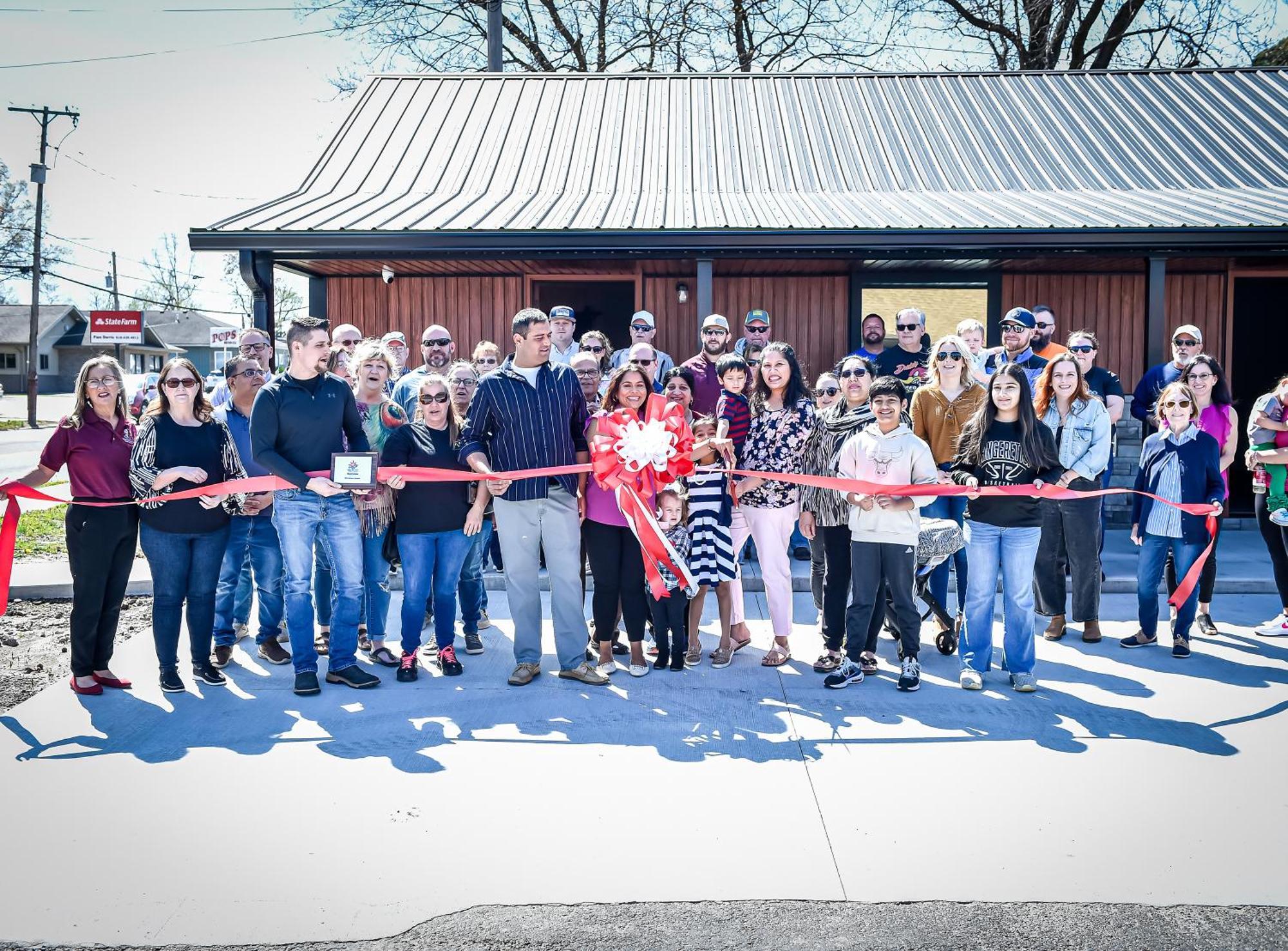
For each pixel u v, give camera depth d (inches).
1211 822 154.9
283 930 127.3
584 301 501.7
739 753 185.6
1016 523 218.8
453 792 168.2
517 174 467.5
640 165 478.9
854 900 133.5
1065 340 459.2
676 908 131.8
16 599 311.3
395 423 250.4
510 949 123.0
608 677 233.1
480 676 235.8
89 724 201.2
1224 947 122.4
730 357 245.9
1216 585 314.7
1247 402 490.3
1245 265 454.3
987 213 382.3
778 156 486.9
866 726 199.6
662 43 987.9
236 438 245.6
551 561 231.1
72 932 126.6
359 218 386.3
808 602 311.3
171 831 154.0
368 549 242.7
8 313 2506.2
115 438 219.6
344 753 186.1
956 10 990.4
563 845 149.3
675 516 228.8
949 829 153.3
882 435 224.7
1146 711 206.2
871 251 380.2
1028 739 191.3
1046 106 527.5
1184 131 489.1
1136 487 258.7
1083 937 124.6
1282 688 220.8
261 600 244.7
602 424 220.1
